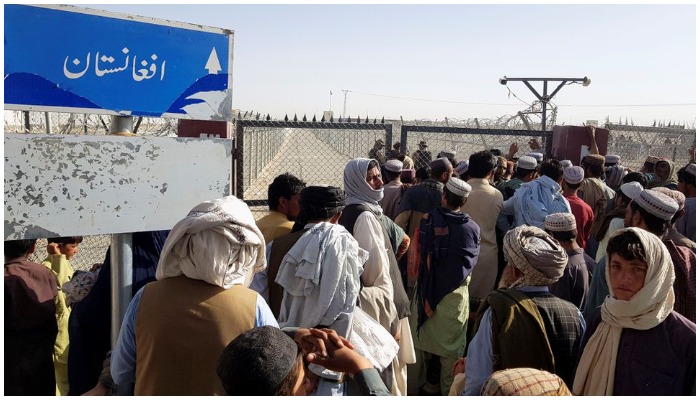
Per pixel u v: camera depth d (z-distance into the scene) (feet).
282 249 9.11
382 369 8.34
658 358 6.32
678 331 6.32
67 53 7.48
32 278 9.41
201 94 8.63
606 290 9.30
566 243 11.13
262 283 9.20
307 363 5.93
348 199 11.54
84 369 8.77
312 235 8.38
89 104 7.67
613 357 6.60
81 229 7.59
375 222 10.43
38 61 7.28
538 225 15.43
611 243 6.64
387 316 9.58
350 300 8.11
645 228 9.64
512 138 41.37
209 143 8.57
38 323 9.36
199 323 6.26
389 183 19.33
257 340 4.87
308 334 6.11
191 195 8.47
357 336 8.27
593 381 6.77
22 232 7.20
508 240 8.10
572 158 26.61
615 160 26.99
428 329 13.30
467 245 13.20
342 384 7.30
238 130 20.08
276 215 10.98
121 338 6.74
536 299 7.81
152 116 8.20
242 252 6.67
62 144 7.38
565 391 5.31
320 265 8.04
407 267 15.06
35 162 7.22
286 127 20.76
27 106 7.23
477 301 15.60
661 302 6.34
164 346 6.23
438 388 13.88
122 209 7.88
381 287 9.77
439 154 24.77
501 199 16.19
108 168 7.73
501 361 7.48
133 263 8.79
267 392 4.69
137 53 8.02
